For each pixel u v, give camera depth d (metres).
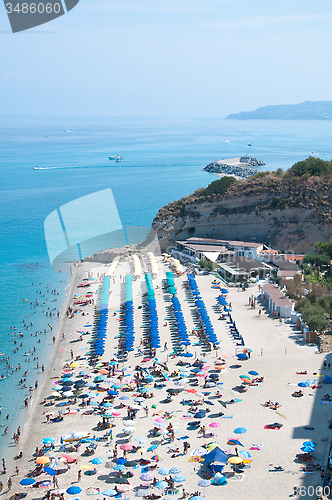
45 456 50.34
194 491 43.88
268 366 69.56
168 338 81.44
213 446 50.03
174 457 49.25
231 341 79.00
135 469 47.69
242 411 57.75
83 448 52.56
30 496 45.09
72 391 64.88
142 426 55.69
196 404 60.03
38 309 100.69
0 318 96.06
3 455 52.97
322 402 58.75
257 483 44.41
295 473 45.56
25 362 76.88
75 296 105.94
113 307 96.75
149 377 66.69
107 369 70.69
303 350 74.81
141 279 111.88
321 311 82.38
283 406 58.31
